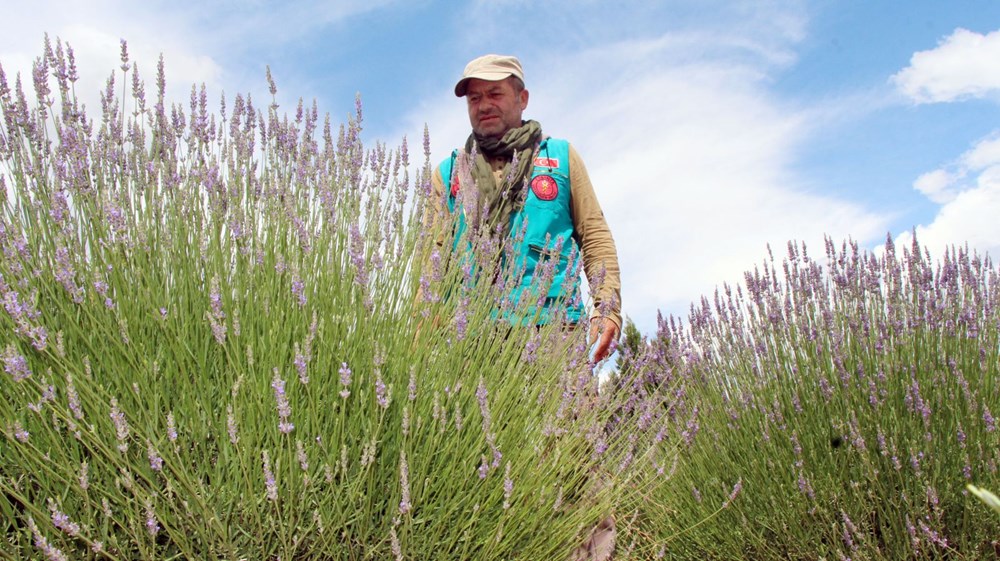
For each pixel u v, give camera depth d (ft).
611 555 7.56
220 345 5.38
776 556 9.20
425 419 5.73
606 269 8.64
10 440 4.35
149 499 4.37
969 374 9.36
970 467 8.47
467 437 5.88
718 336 11.07
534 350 6.92
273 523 4.75
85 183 5.80
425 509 5.41
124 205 5.83
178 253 5.83
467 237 6.97
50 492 4.54
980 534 8.36
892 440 8.66
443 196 7.82
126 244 5.42
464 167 7.13
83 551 4.58
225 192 6.42
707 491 9.98
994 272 10.46
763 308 10.60
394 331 6.13
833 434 9.43
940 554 8.23
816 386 10.00
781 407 10.02
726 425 10.36
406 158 7.33
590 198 8.84
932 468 8.75
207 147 6.70
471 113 8.95
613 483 7.20
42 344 4.44
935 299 9.77
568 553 6.38
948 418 9.02
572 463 6.78
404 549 5.06
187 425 5.08
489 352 6.84
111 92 6.31
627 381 8.23
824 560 8.64
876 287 10.16
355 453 5.34
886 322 10.03
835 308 10.31
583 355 7.55
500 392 6.39
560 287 7.86
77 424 4.31
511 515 5.64
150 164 6.18
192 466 4.89
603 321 8.38
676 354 10.53
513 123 8.94
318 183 6.91
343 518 4.90
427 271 6.42
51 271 5.22
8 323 4.76
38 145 5.92
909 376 9.30
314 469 5.15
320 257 6.27
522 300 7.46
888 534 8.61
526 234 8.46
